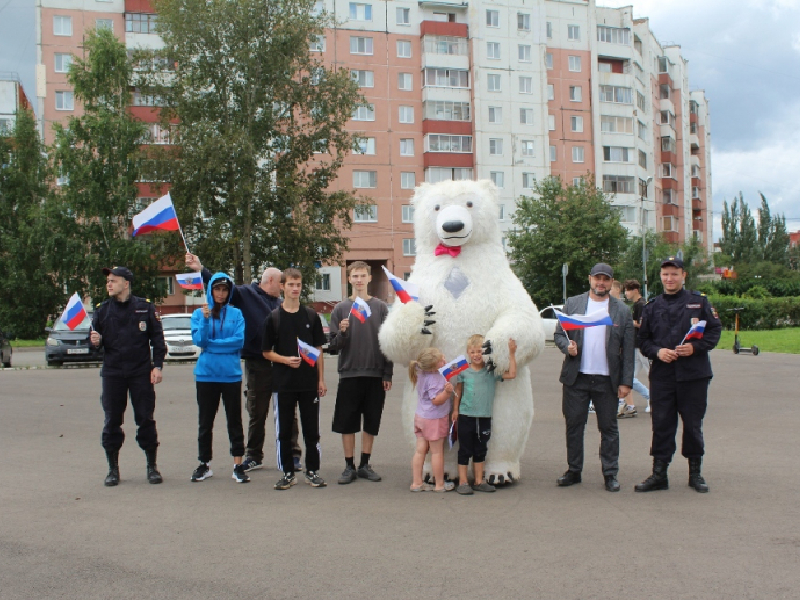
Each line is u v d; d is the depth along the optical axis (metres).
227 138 30.08
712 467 7.42
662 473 6.56
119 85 36.62
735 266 64.00
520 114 53.38
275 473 7.52
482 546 4.95
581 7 56.94
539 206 43.00
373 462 7.99
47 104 45.59
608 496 6.35
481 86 52.28
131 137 35.72
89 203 35.22
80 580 4.39
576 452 6.79
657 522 5.50
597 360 6.71
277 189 32.31
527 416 6.95
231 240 30.75
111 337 7.01
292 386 6.76
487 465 6.82
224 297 7.12
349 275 7.42
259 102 32.19
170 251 33.38
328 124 33.50
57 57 45.75
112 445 6.97
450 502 6.20
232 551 4.90
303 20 32.47
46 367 20.83
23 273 36.97
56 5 45.66
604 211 42.03
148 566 4.62
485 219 7.19
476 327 6.89
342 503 6.19
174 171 31.20
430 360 6.56
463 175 52.03
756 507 5.89
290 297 6.82
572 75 56.59
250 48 31.78
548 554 4.76
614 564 4.55
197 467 7.55
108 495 6.52
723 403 11.95
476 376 6.57
